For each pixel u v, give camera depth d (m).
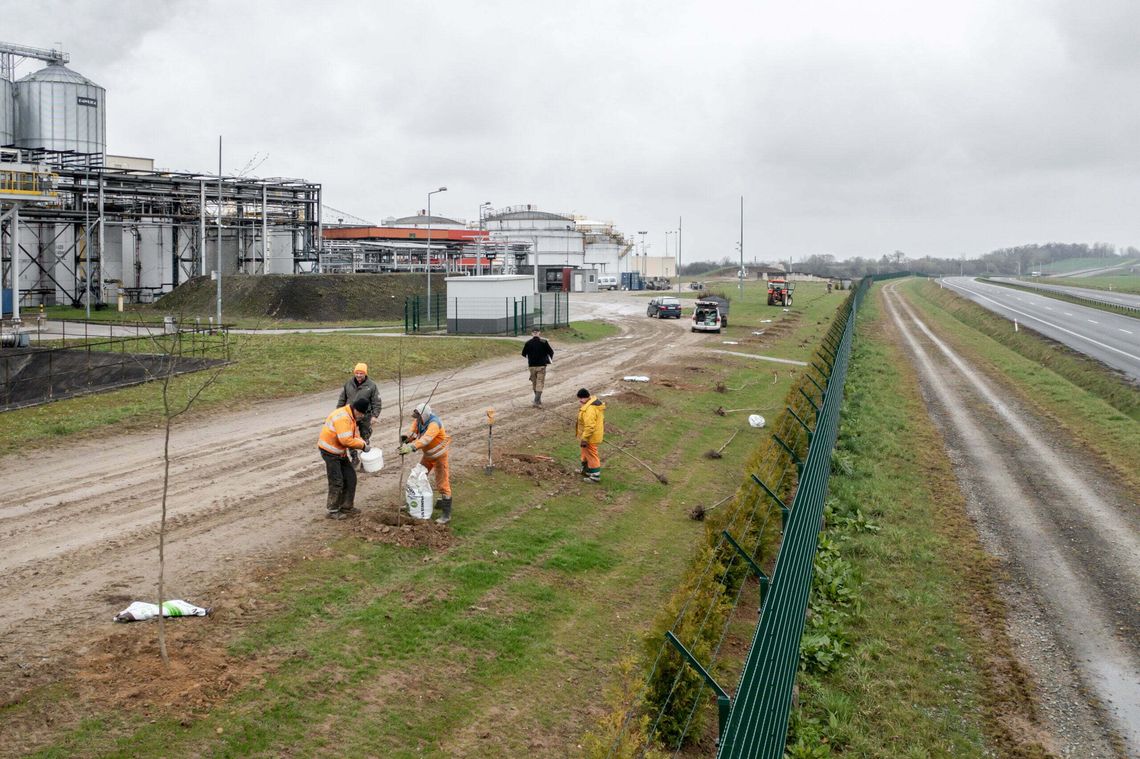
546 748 8.80
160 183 68.75
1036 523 16.89
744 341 49.91
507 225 123.44
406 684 9.56
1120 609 12.88
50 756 7.55
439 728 8.91
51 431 19.81
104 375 30.02
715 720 9.43
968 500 18.31
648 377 32.69
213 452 18.84
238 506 14.84
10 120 70.00
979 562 14.64
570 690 9.96
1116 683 10.66
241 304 63.56
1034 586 13.69
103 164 69.38
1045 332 53.09
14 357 31.88
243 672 9.24
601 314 72.06
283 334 45.06
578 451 20.62
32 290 66.88
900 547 15.09
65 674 8.84
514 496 16.58
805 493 10.10
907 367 40.03
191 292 67.50
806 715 9.70
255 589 11.26
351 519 14.23
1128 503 18.39
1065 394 31.69
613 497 17.47
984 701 10.18
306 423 22.31
